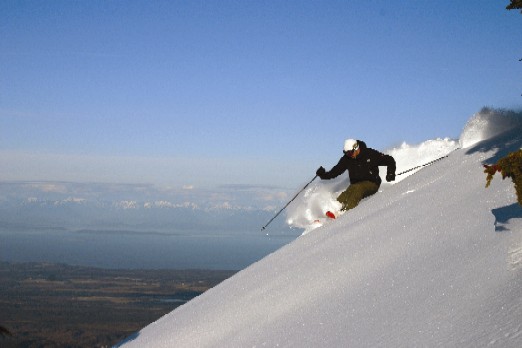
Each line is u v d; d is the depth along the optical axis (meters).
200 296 9.74
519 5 6.11
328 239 8.39
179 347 7.01
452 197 7.04
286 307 6.39
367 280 5.78
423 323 4.13
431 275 4.96
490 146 8.73
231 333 6.52
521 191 4.50
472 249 5.06
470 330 3.65
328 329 5.04
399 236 6.61
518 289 3.84
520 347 3.14
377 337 4.32
